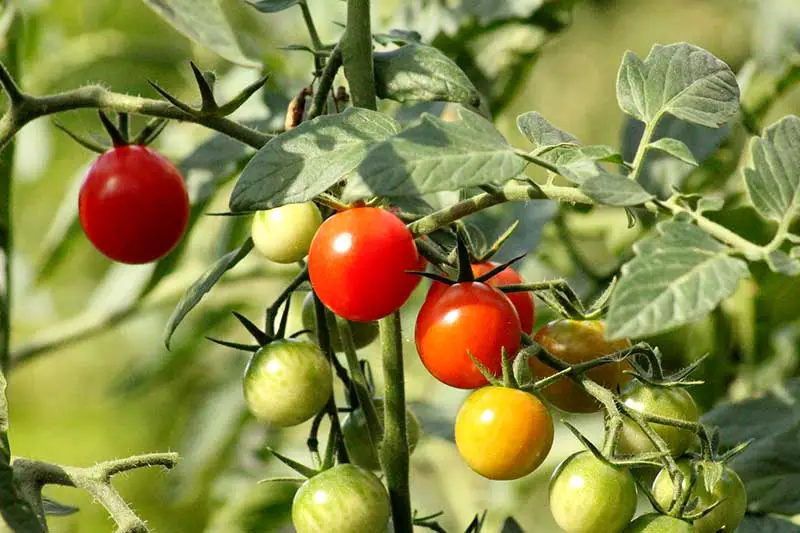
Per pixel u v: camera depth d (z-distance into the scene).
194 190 0.99
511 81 1.09
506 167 0.76
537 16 1.08
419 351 0.83
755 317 1.06
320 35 1.14
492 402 0.81
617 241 1.10
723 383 1.07
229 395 1.17
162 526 1.27
